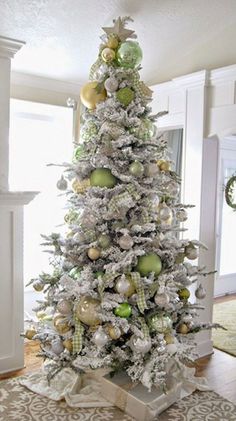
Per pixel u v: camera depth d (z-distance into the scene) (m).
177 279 2.48
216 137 3.02
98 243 2.28
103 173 2.28
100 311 2.22
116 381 2.44
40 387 2.57
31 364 2.93
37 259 3.64
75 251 2.36
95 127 2.40
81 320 2.27
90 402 2.42
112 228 2.31
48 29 2.58
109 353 2.31
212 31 2.90
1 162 2.63
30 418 2.29
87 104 2.45
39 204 3.63
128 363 2.36
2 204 2.65
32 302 3.58
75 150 2.51
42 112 3.52
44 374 2.67
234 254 5.11
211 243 3.17
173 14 2.60
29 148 3.53
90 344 2.34
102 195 2.29
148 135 2.37
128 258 2.19
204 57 3.05
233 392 2.65
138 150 2.34
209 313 3.21
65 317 2.36
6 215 2.71
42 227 3.66
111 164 2.27
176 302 2.43
